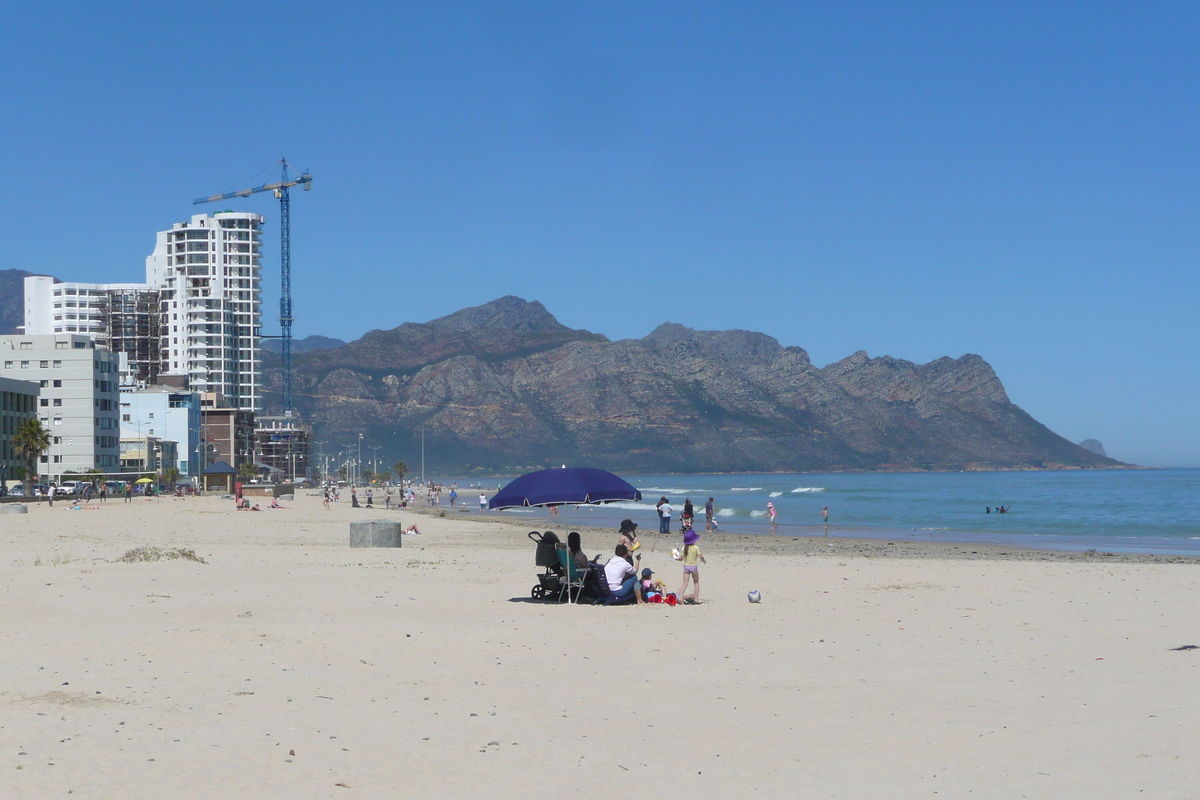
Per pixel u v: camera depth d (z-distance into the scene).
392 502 152.88
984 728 10.94
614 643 16.81
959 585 27.28
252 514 81.56
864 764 9.55
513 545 49.50
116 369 180.62
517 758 9.69
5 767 9.16
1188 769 9.33
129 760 9.47
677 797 8.53
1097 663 14.95
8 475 146.62
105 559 33.41
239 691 12.65
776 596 24.44
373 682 13.34
